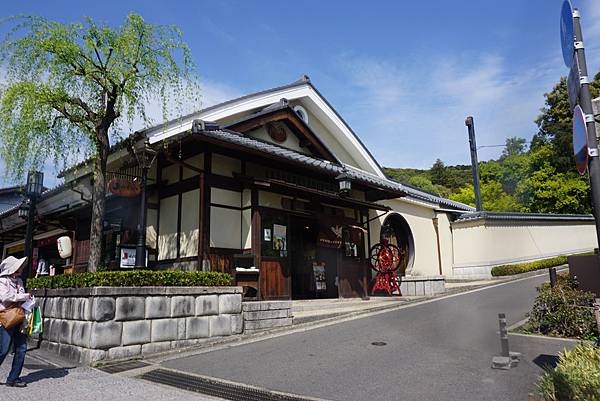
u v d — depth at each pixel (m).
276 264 10.65
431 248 18.84
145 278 6.61
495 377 4.91
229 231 10.18
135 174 10.45
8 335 4.82
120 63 7.26
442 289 13.70
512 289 12.80
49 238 15.84
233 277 9.37
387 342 6.84
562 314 7.22
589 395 3.41
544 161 20.48
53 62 6.90
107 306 6.09
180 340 6.78
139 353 6.30
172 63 7.70
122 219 10.73
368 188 14.42
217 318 7.32
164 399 4.46
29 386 4.87
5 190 21.34
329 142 15.50
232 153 10.47
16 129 6.80
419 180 38.69
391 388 4.64
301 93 13.62
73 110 7.61
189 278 7.15
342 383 4.88
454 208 20.34
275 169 11.61
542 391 4.05
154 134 8.98
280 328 8.23
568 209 20.16
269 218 10.78
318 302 11.07
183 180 10.45
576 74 3.95
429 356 5.90
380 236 16.27
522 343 6.66
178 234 10.21
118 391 4.71
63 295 6.86
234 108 11.33
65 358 6.38
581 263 4.57
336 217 12.59
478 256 17.45
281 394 4.59
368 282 14.52
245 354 6.38
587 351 4.03
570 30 3.99
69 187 10.60
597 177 3.72
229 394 4.64
